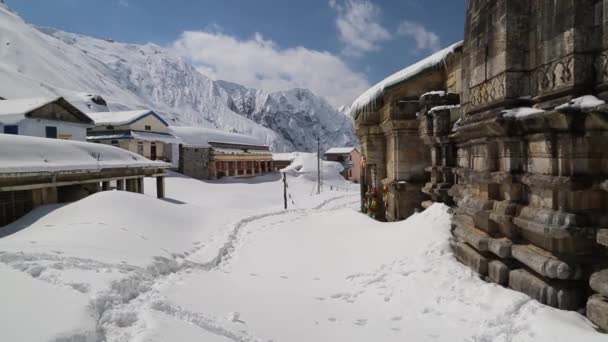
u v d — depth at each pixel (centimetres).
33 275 546
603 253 468
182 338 400
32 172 1151
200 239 1184
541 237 513
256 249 1074
